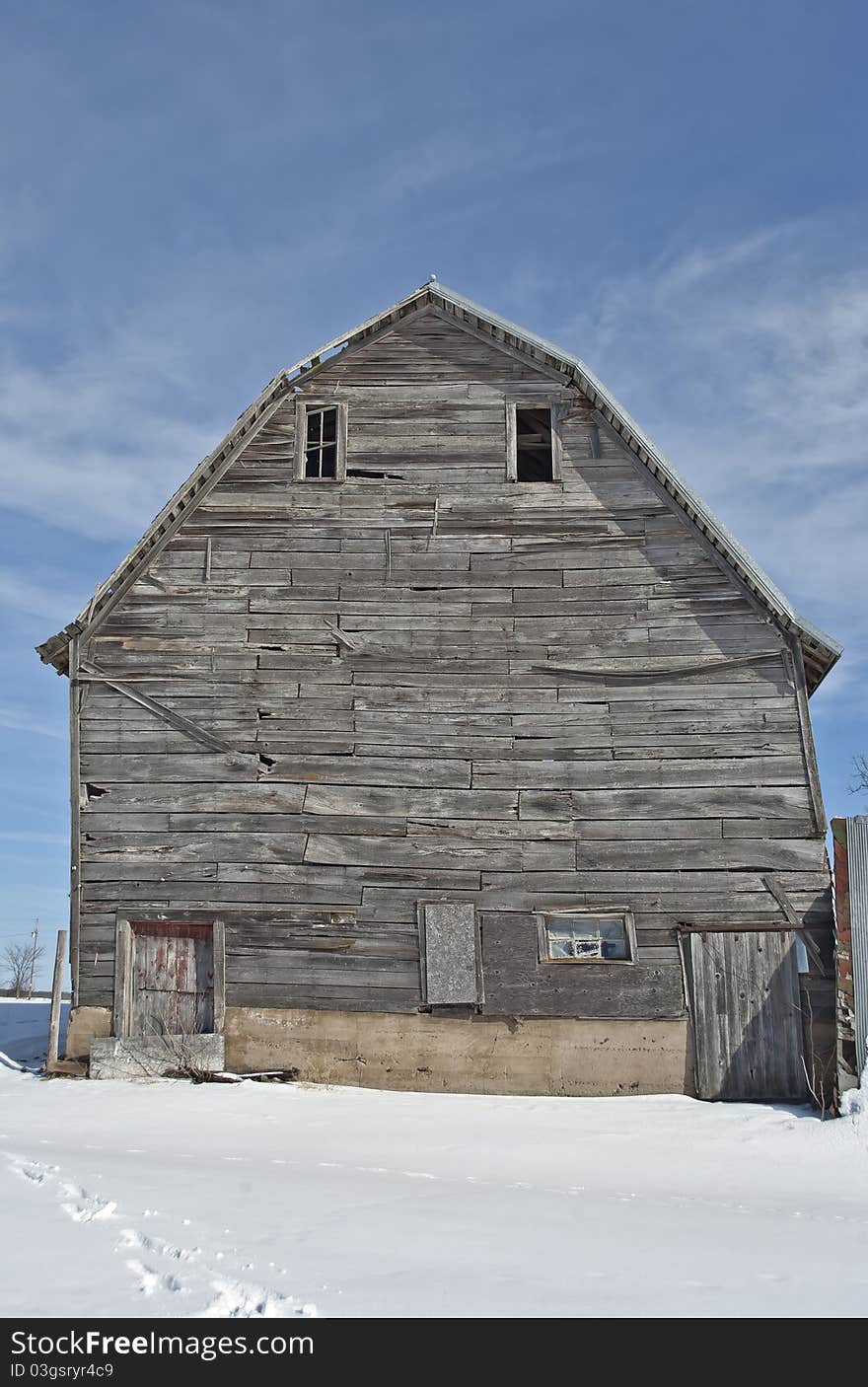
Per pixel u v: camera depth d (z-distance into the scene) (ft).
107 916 54.29
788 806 52.85
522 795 54.08
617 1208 28.94
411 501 58.18
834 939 50.31
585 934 53.01
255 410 58.95
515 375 59.72
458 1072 51.44
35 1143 36.88
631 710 54.70
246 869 54.03
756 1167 39.27
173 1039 52.75
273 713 55.57
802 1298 19.63
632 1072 50.96
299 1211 25.38
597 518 57.31
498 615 56.44
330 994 52.65
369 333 60.70
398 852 53.78
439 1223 24.85
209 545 57.88
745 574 54.85
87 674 56.34
